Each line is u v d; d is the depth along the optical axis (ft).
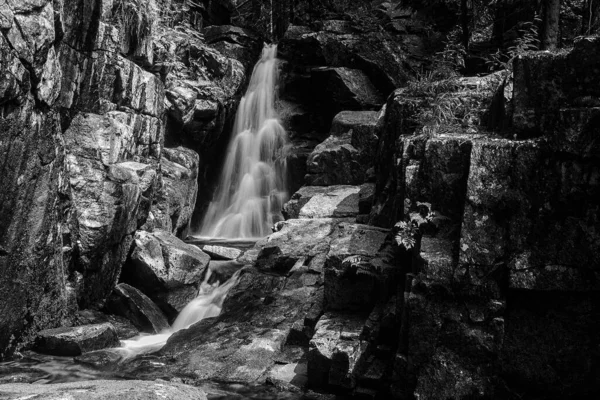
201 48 45.11
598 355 15.23
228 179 49.16
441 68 26.58
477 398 15.93
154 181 30.30
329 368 18.25
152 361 21.29
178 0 48.37
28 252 21.21
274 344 21.39
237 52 53.36
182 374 20.16
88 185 25.67
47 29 20.54
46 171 21.93
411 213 18.20
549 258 15.51
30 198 21.07
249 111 51.52
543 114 16.44
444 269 16.38
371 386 17.74
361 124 35.29
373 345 18.35
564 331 15.51
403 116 23.79
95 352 22.15
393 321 18.03
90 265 25.68
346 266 20.48
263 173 48.73
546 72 16.39
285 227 29.32
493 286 15.96
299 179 46.68
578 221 15.33
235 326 23.31
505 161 16.30
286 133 49.62
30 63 19.88
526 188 15.94
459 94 21.68
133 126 30.42
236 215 47.16
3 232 19.83
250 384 19.27
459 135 18.74
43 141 21.62
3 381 18.70
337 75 44.55
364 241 21.65
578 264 15.25
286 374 19.76
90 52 27.32
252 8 67.92
